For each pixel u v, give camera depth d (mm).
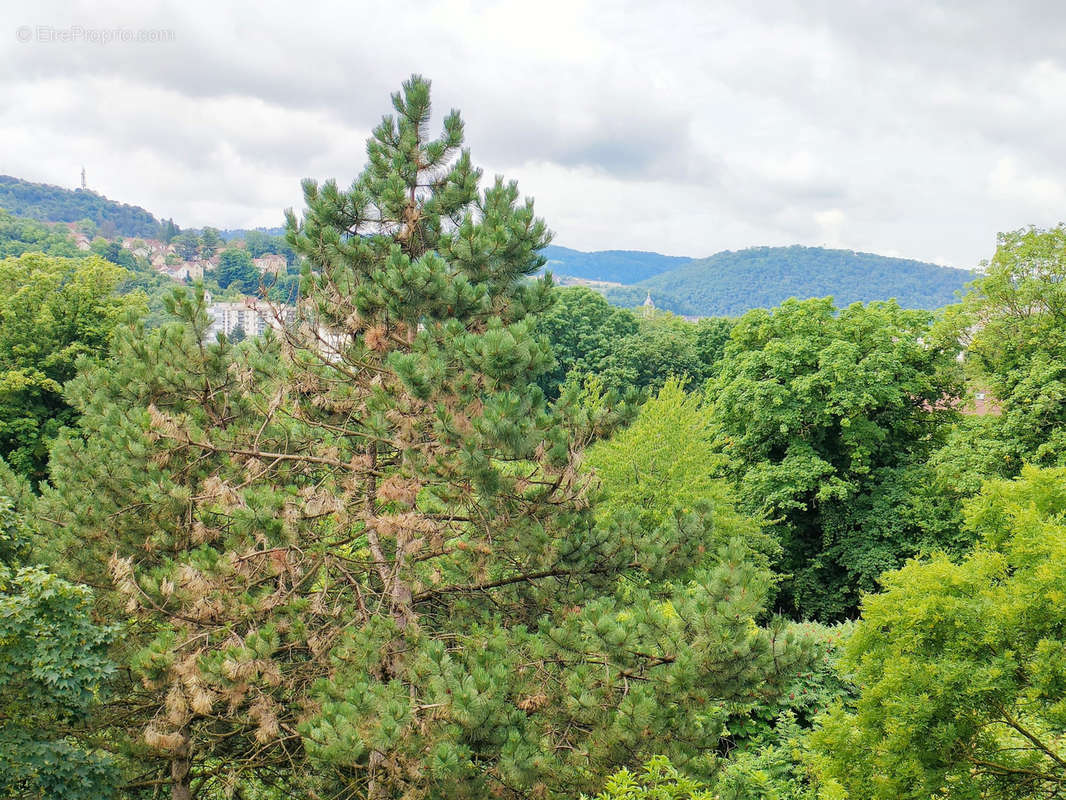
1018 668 8625
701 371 57219
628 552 9305
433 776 7191
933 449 27750
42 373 29672
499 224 9672
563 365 58031
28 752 7934
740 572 7559
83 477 10078
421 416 8906
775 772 10414
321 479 10195
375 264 9930
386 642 8648
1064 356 22812
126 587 8391
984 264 25328
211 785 10195
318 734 6844
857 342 27516
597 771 7445
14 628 7797
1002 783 8773
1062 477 10094
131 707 9648
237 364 10219
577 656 8070
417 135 10312
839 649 12414
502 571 9648
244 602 8570
